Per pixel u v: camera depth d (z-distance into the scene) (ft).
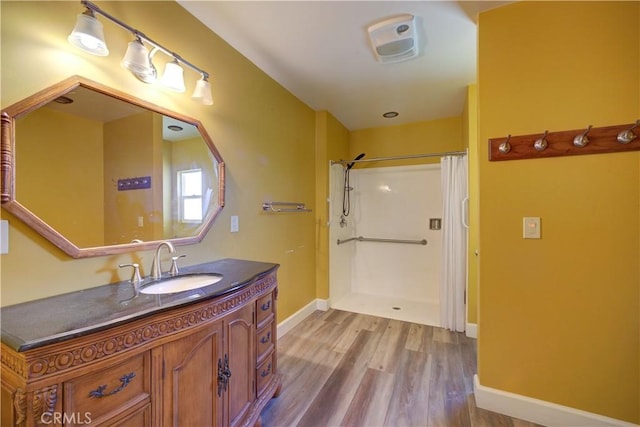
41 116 3.52
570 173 4.86
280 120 8.54
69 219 3.77
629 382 4.59
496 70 5.33
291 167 9.15
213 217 6.05
